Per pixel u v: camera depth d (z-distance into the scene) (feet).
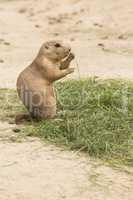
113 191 61.16
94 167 66.80
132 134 74.90
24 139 74.79
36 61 79.30
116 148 71.36
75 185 62.23
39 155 69.97
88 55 128.98
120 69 113.91
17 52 132.98
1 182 62.75
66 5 186.60
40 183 62.59
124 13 167.32
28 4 200.54
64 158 69.10
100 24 162.40
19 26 168.86
